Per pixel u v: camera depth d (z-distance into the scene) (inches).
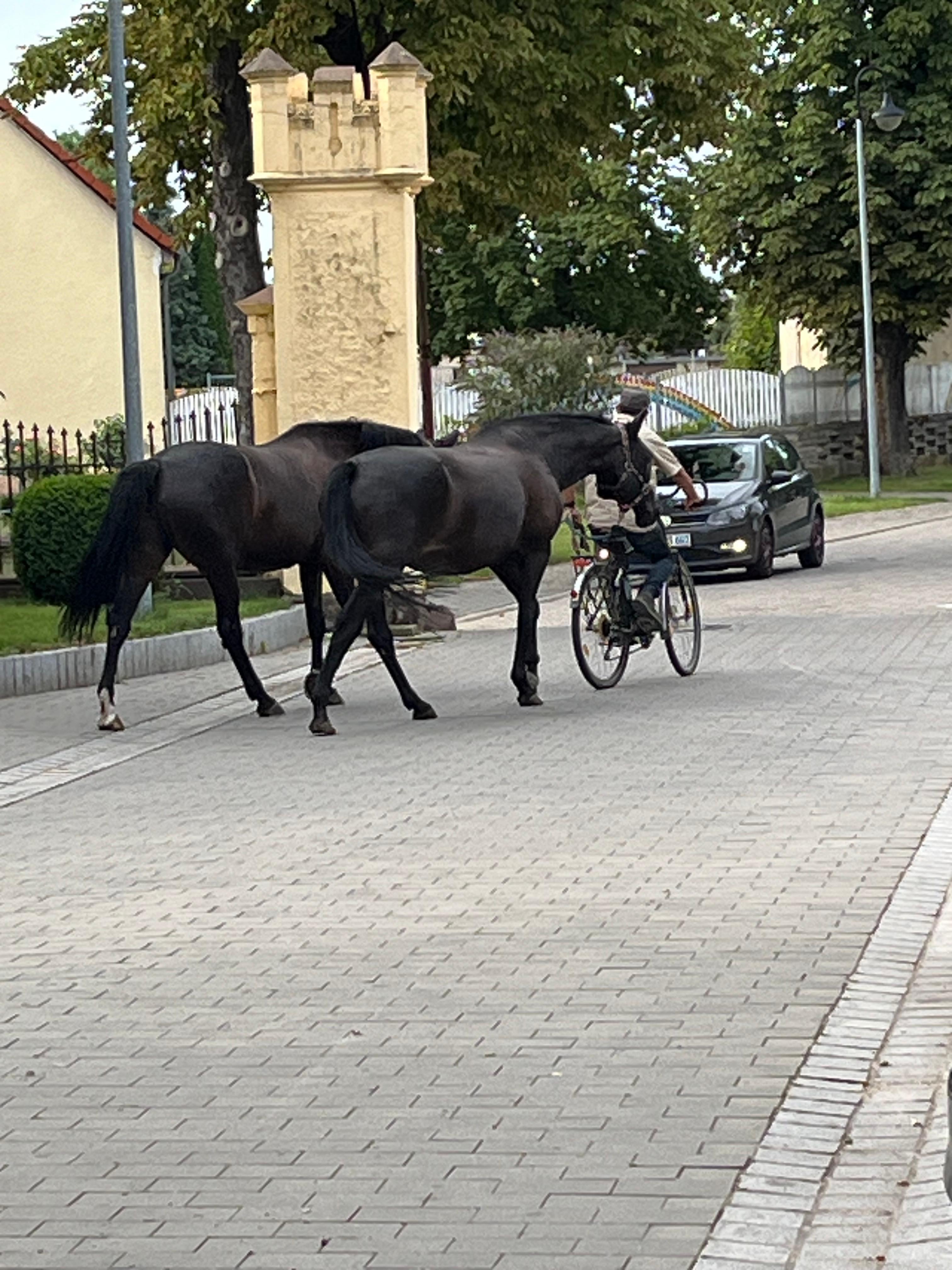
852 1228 222.1
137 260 1857.8
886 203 1959.9
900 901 367.9
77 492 862.5
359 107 913.5
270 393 957.8
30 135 1828.2
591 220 2199.8
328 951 347.6
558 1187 235.9
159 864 423.8
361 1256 218.4
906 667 684.7
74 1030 307.0
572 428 644.7
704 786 486.0
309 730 600.7
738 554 1052.5
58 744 593.0
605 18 1213.7
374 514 583.8
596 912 367.9
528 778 506.3
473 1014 307.1
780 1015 300.5
